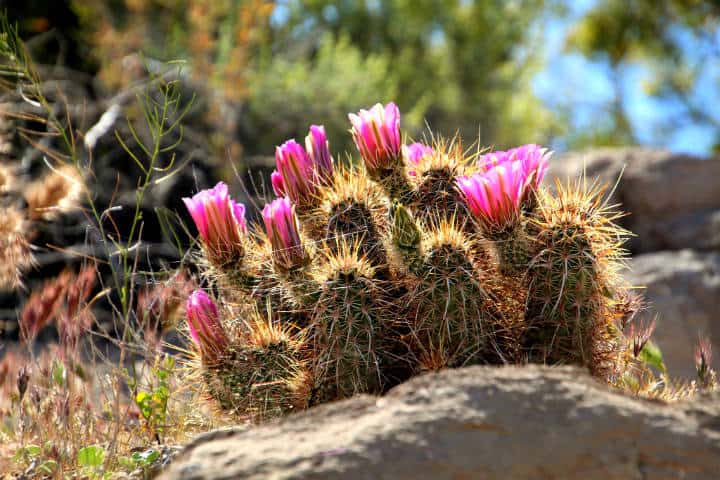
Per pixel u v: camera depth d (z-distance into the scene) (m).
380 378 0.93
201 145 2.08
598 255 0.92
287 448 0.75
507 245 0.92
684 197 2.30
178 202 1.90
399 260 0.92
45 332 1.22
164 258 1.50
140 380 1.08
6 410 1.03
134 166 1.91
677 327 1.71
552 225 0.91
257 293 0.99
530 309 0.93
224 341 0.95
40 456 0.96
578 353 0.92
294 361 0.94
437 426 0.75
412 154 1.04
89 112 1.89
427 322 0.91
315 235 1.00
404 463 0.74
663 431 0.75
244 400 0.94
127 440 1.02
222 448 0.76
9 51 1.16
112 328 1.33
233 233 1.00
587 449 0.75
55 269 1.48
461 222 0.97
